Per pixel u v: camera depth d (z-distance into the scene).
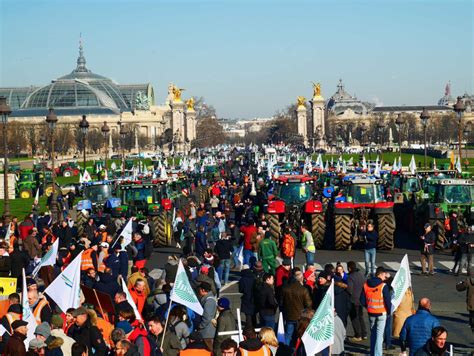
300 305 23.47
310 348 18.33
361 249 46.66
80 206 51.94
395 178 62.47
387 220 44.72
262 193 60.31
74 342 18.91
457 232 44.38
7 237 43.72
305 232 36.16
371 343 22.98
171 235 50.97
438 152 165.50
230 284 36.81
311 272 26.50
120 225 47.00
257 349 17.20
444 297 32.59
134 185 52.31
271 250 31.81
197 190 72.50
